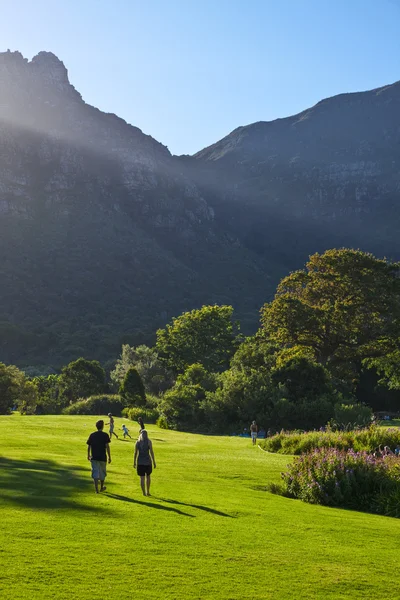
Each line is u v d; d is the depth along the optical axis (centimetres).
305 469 1786
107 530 1002
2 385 8619
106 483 1573
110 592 723
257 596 745
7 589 706
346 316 6625
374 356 6688
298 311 6606
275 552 952
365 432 2669
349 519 1352
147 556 874
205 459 2458
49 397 10194
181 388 5662
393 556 992
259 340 7225
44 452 2394
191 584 771
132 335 19462
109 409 7044
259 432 4497
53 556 839
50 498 1266
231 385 5000
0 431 3462
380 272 6775
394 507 1545
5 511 1096
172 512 1209
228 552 930
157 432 4388
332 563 915
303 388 4931
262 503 1474
